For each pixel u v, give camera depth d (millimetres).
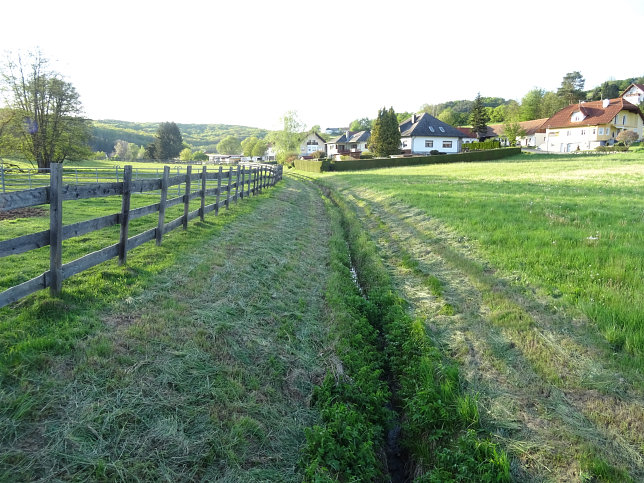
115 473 2975
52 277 4695
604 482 3262
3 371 3441
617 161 35000
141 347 4285
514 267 7457
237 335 5199
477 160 49562
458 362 5121
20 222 9508
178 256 7281
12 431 3014
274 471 3492
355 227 13656
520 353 5039
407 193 18531
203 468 3270
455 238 9914
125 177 6102
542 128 65375
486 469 3414
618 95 99688
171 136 104562
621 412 3887
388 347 5812
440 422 4176
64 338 4062
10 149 33750
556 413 4027
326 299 7180
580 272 6793
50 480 2789
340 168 49562
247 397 4180
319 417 4285
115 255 6090
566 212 11766
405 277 8422
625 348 4648
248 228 10938
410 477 4039
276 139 87375
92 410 3385
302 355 5293
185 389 3949
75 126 35969
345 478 3504
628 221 10234
